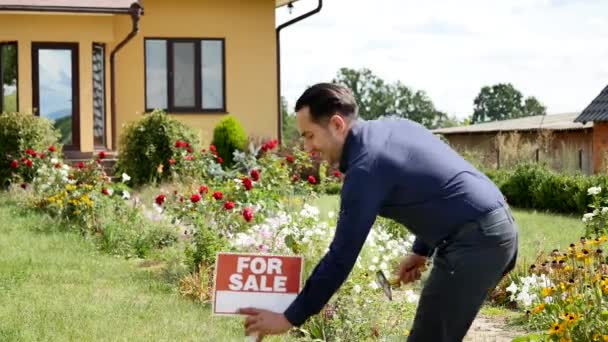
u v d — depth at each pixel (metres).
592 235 8.53
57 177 13.91
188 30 21.80
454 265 3.86
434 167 3.79
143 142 17.66
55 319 7.09
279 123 22.22
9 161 16.92
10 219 13.13
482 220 3.80
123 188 13.75
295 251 7.63
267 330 3.77
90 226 12.12
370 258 7.83
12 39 19.83
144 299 8.09
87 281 8.91
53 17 19.94
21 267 9.50
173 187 15.80
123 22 21.44
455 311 3.95
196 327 6.96
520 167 19.77
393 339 6.62
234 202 10.80
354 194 3.68
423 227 3.89
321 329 6.66
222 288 3.93
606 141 22.78
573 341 5.52
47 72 20.03
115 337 6.58
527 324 7.46
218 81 22.00
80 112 20.09
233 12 21.95
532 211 18.42
